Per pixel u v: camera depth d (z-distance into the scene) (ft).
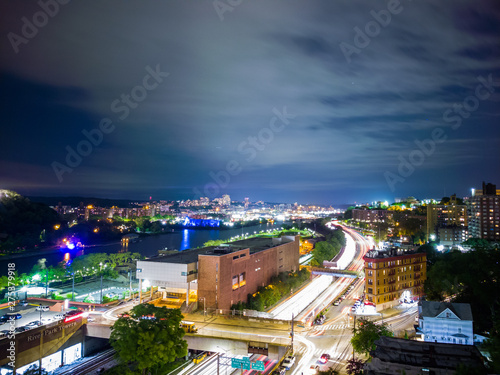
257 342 296.10
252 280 479.82
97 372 291.38
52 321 319.27
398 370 168.96
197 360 310.65
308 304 475.72
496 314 313.94
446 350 185.06
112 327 272.72
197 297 407.23
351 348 309.42
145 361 253.24
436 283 415.23
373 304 421.18
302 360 284.61
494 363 175.11
